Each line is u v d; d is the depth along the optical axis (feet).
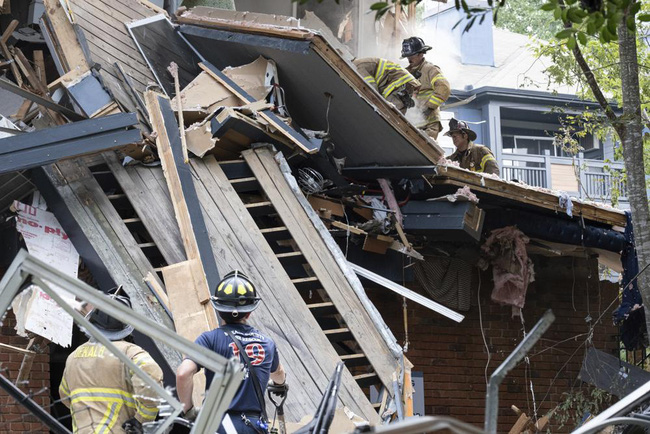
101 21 36.88
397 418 30.12
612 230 45.16
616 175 57.93
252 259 31.96
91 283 34.19
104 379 20.90
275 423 27.68
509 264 42.45
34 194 32.60
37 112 35.06
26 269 12.69
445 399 43.68
